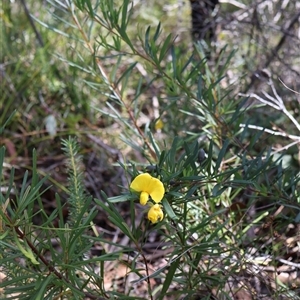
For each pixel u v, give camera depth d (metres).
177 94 0.35
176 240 0.25
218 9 0.63
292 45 0.57
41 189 0.55
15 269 0.24
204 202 0.33
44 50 0.65
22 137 0.61
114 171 0.57
